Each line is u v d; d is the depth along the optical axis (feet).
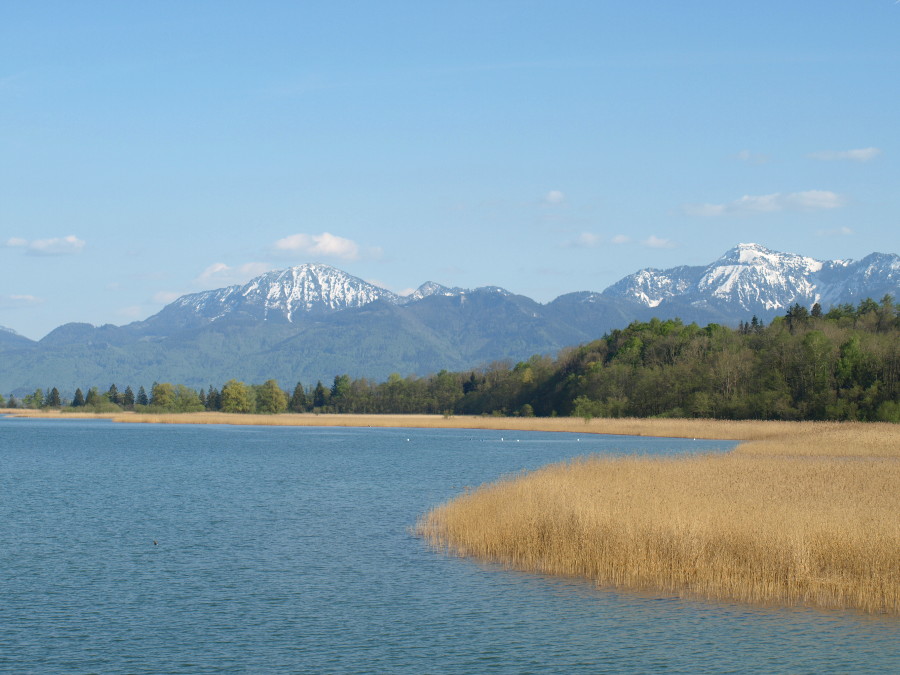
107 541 116.06
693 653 70.79
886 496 116.67
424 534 119.85
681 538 90.79
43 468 230.89
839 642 72.84
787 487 125.18
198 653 71.36
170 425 600.80
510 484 132.57
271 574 96.32
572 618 79.51
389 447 329.72
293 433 469.57
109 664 68.90
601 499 107.65
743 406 425.69
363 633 76.07
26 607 84.02
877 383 387.96
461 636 75.20
